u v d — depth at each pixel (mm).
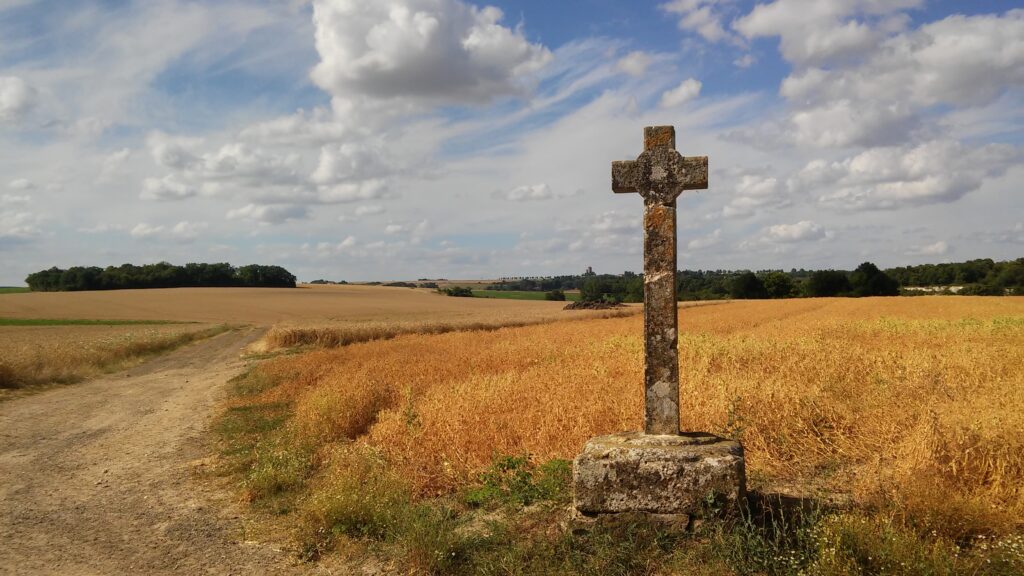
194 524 7367
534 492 6926
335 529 6609
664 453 5625
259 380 20656
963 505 5348
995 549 4656
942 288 109750
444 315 70250
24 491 8992
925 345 18312
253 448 11102
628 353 19000
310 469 9328
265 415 14438
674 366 6102
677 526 5492
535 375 14820
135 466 10367
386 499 6902
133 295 95438
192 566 6117
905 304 59125
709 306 71938
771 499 6121
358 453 8875
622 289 110562
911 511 5395
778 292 108000
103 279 117875
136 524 7430
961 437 6410
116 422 14781
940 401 9328
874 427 8477
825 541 4684
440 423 9828
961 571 4422
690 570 4938
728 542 5102
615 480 5668
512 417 10031
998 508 5480
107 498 8562
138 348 33219
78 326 57875
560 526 5910
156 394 19656
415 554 5738
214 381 22547
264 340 43250
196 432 13141
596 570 5047
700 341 20359
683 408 9594
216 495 8523
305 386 18031
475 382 13867
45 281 115438
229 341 44062
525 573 5223
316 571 5879
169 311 76938
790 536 5211
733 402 9109
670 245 6117
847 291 104188
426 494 7625
